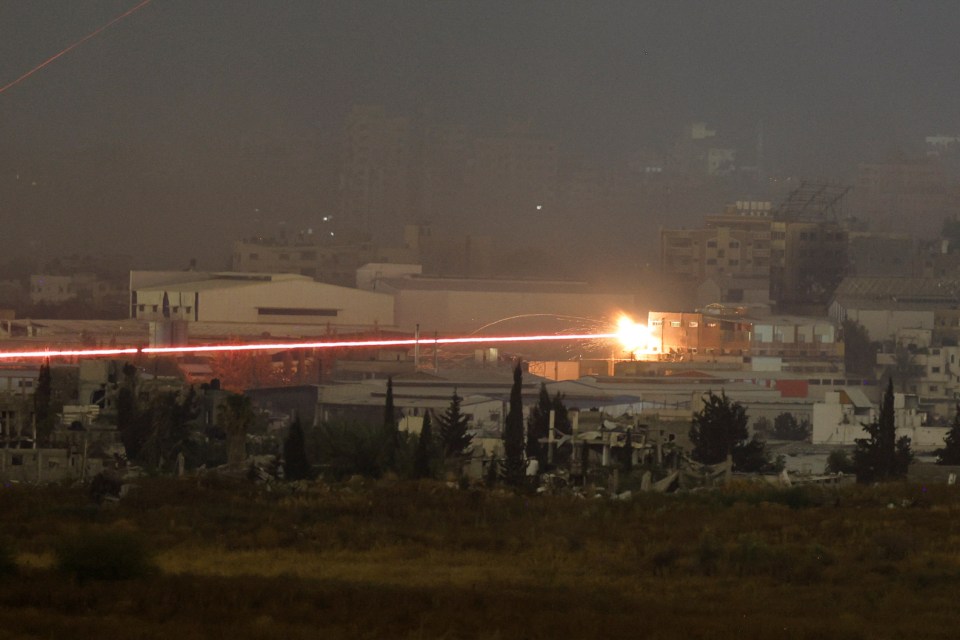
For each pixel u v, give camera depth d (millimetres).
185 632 194125
